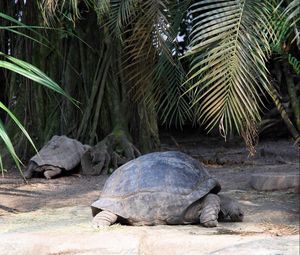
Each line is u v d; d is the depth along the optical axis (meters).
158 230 4.82
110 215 5.10
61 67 11.72
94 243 4.39
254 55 4.49
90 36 11.56
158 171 5.25
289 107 11.70
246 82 4.47
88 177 9.95
